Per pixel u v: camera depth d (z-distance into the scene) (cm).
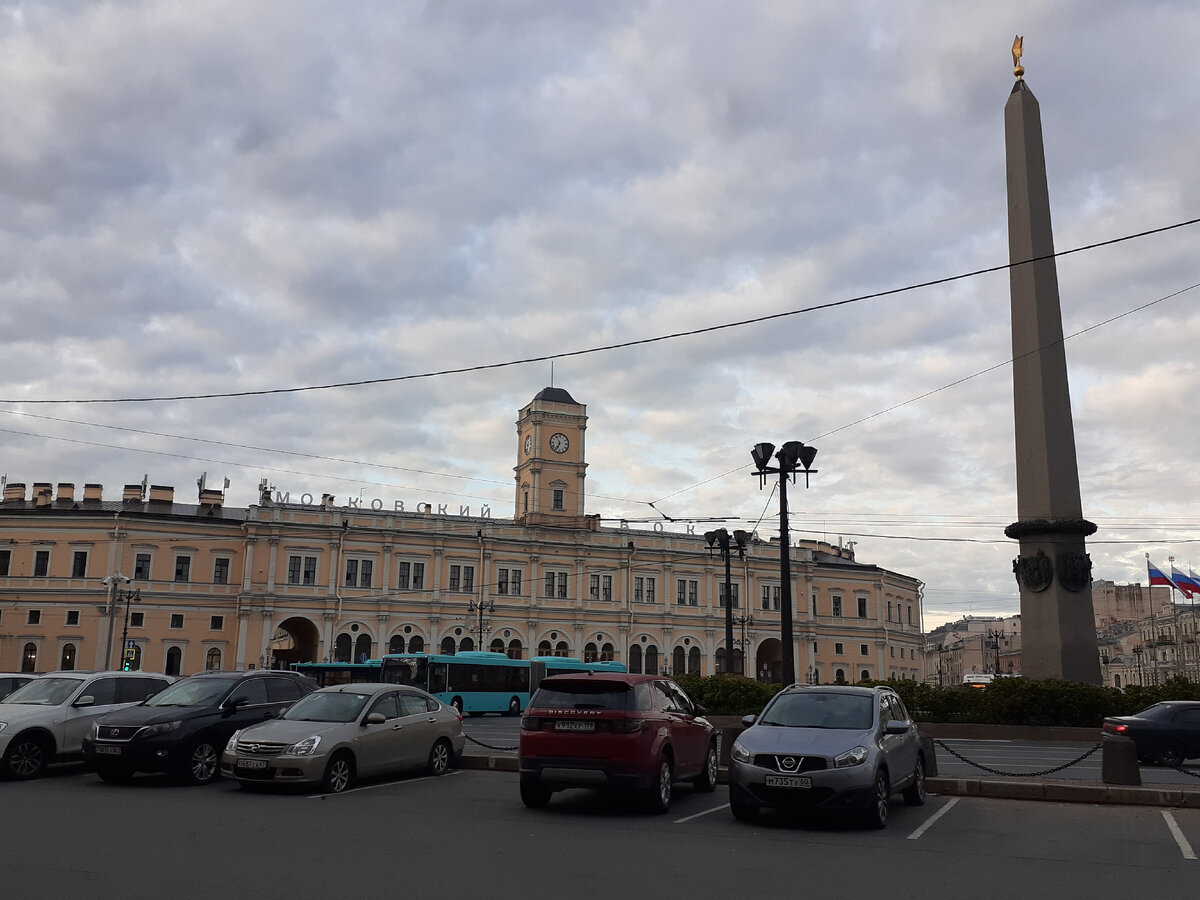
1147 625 11262
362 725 1698
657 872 1034
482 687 5116
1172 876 1043
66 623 6525
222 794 1592
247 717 1823
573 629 7788
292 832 1230
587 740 1416
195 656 6706
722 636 8344
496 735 3297
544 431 8412
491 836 1230
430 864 1046
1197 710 2227
